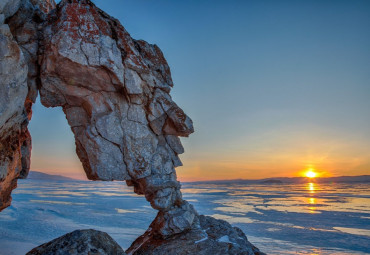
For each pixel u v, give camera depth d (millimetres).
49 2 15008
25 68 9484
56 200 73688
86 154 12836
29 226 34750
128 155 12680
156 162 13453
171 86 15070
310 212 60406
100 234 8867
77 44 11141
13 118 9727
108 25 12203
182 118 13781
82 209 55375
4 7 9961
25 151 12484
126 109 12820
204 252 12844
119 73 11906
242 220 48406
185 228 13500
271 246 30797
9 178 10562
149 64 14195
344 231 39781
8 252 23234
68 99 12367
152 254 12805
